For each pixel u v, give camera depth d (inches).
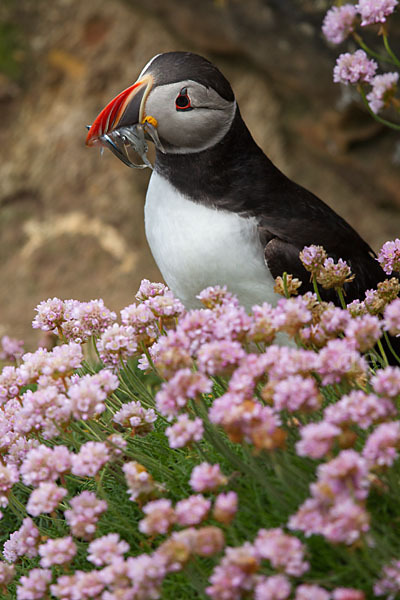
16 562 193.6
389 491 155.5
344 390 166.6
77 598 147.3
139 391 204.1
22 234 609.0
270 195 242.1
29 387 270.8
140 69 620.4
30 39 647.8
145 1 596.4
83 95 631.2
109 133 233.5
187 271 237.6
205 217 234.8
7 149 632.4
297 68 533.3
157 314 185.8
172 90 228.2
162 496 176.9
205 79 229.0
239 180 238.7
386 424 140.0
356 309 197.0
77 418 163.5
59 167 622.5
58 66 640.4
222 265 233.3
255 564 131.3
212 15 556.1
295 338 168.7
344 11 211.6
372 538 139.9
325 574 155.1
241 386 147.7
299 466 166.6
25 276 593.3
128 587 146.1
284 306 164.7
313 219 245.9
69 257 598.2
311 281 236.5
